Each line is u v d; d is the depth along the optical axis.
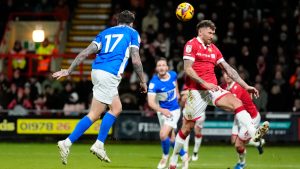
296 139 30.89
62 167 20.09
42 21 42.22
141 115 31.11
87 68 39.88
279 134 30.89
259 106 31.64
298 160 23.77
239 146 18.09
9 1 42.34
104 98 15.82
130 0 41.09
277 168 20.70
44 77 36.81
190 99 16.55
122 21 16.28
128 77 35.16
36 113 31.84
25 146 29.14
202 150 27.97
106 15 43.19
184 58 16.45
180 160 22.59
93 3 43.69
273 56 34.97
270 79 33.66
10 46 41.66
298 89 32.47
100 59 15.94
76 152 26.00
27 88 32.66
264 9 38.91
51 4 43.16
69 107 32.22
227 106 16.45
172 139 21.39
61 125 31.11
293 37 36.56
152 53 34.78
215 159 23.86
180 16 17.81
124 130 31.11
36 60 37.59
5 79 33.19
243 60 34.19
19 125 31.20
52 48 37.91
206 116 30.94
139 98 32.12
